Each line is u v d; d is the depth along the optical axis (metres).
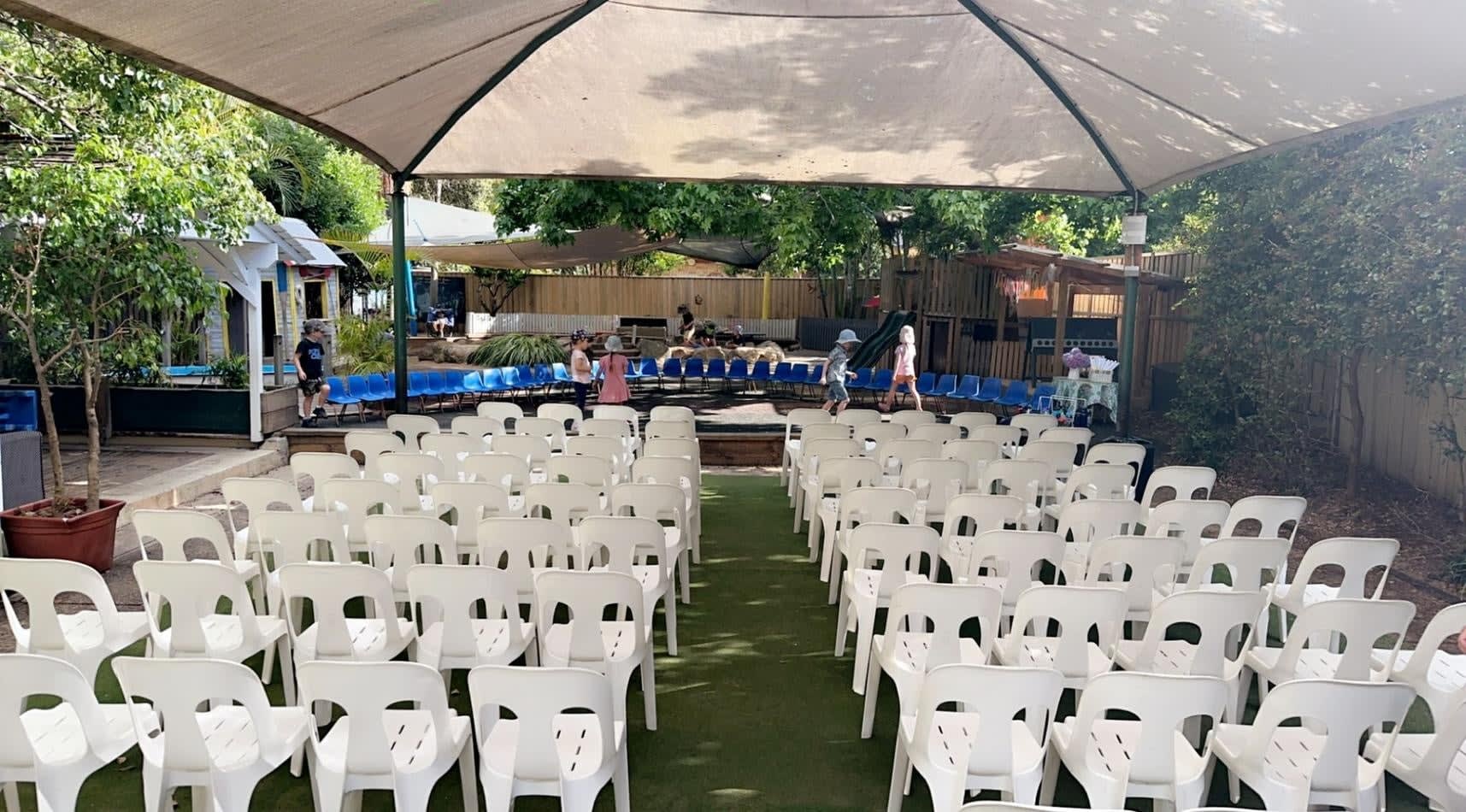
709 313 26.14
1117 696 2.92
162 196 6.38
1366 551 4.47
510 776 2.95
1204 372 10.73
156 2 4.35
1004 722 2.96
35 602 3.79
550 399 16.16
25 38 6.46
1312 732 3.54
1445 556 7.19
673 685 4.89
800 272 25.80
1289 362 9.35
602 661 3.78
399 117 7.79
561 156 9.51
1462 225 6.71
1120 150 8.71
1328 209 8.14
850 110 8.44
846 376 13.84
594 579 3.69
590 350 20.58
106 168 6.14
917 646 4.03
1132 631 5.18
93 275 6.46
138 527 4.55
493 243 15.68
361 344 18.06
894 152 9.41
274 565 5.84
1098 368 13.02
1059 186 10.14
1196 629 5.77
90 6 4.28
